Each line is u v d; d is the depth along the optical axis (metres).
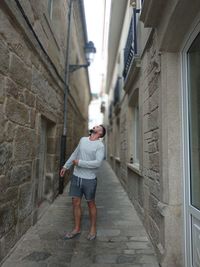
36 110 3.59
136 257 2.66
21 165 2.99
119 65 8.85
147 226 3.34
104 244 2.99
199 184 2.09
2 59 2.37
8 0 2.35
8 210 2.61
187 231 2.25
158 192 2.73
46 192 4.94
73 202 3.28
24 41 2.97
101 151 3.18
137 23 4.20
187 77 2.32
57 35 5.04
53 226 3.57
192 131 2.24
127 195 5.96
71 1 6.48
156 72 2.77
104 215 4.25
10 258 2.57
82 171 3.19
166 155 2.45
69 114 7.35
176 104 2.45
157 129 2.81
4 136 2.47
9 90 2.56
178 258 2.35
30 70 3.25
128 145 5.97
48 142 5.10
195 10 2.02
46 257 2.62
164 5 2.33
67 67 6.25
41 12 3.74
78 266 2.45
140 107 3.98
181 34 2.29
